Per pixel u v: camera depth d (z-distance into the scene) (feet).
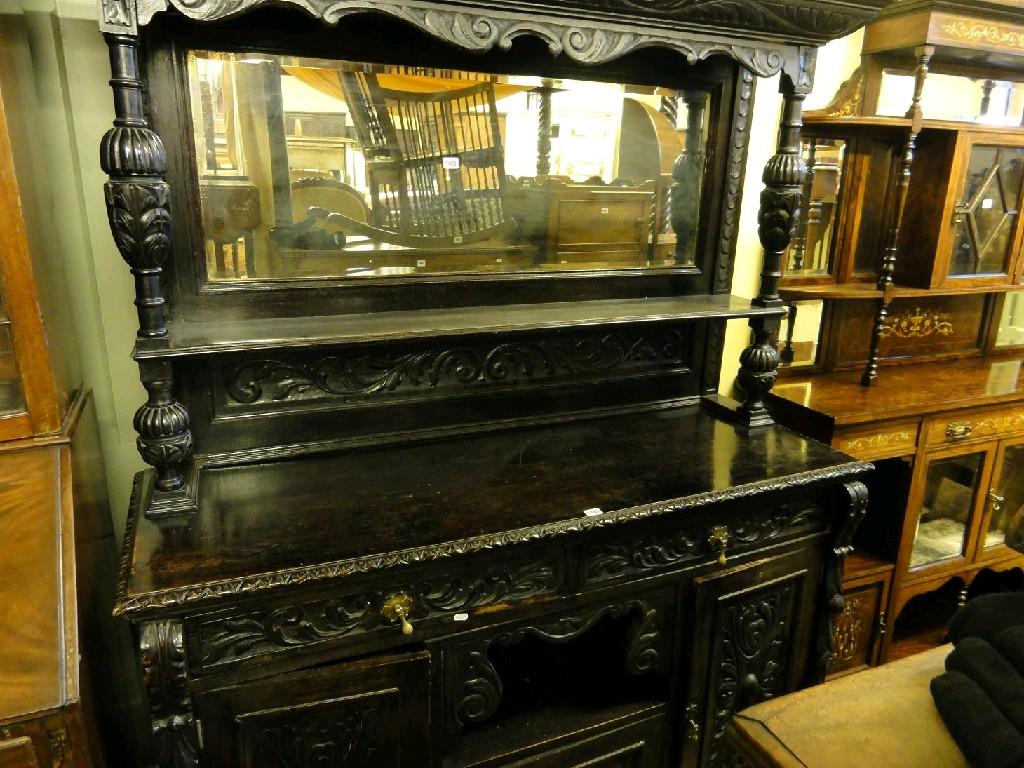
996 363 7.25
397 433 4.72
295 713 3.49
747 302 5.12
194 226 3.98
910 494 6.07
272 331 3.91
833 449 4.91
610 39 3.88
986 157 6.08
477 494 4.11
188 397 4.17
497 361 4.87
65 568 3.34
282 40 3.90
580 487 4.23
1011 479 6.70
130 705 5.00
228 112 3.93
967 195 6.11
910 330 7.00
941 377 6.68
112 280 4.39
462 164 4.52
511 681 4.79
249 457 4.36
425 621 3.67
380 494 4.08
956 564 6.61
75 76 4.05
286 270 4.25
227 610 3.27
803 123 5.59
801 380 6.49
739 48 4.25
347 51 4.06
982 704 2.59
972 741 2.50
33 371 3.57
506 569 3.79
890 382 6.47
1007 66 6.37
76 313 4.37
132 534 3.60
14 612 3.14
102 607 4.29
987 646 2.80
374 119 4.25
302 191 4.19
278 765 3.55
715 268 5.40
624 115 4.84
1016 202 6.37
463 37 3.57
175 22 3.67
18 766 3.02
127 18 3.13
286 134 4.08
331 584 3.39
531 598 3.89
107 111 4.15
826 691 2.97
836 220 6.22
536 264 4.88
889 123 5.49
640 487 4.24
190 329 3.93
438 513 3.87
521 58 4.46
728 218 5.31
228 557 3.40
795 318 6.37
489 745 4.16
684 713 4.58
